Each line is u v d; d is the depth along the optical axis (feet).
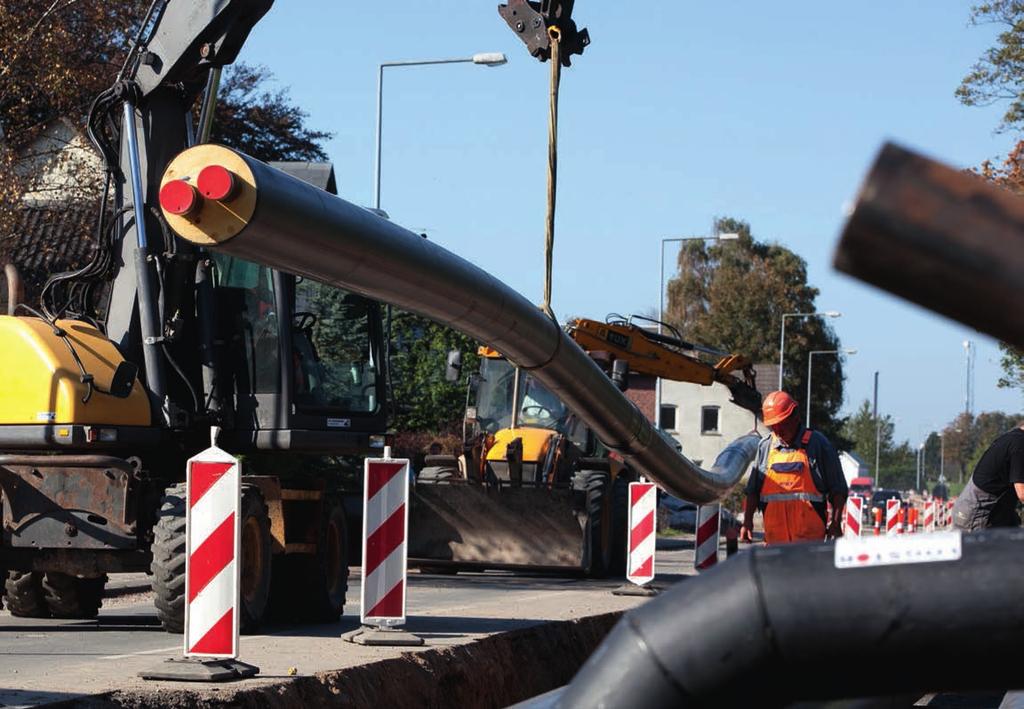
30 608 37.68
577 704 4.31
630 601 43.55
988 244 3.13
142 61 34.04
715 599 4.17
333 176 50.03
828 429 285.84
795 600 4.02
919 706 22.24
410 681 26.43
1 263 73.41
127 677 23.16
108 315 34.45
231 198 17.70
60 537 31.73
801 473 31.71
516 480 60.85
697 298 296.10
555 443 65.21
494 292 21.97
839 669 4.02
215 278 35.88
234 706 21.33
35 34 73.20
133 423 33.01
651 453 32.53
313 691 23.26
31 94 78.23
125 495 31.65
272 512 33.86
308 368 36.86
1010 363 90.68
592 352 72.43
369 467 28.81
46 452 32.73
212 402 34.99
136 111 34.45
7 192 72.28
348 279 18.98
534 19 23.20
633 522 45.19
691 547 111.24
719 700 4.16
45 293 34.55
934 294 3.22
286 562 36.86
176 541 30.53
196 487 23.18
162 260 34.06
